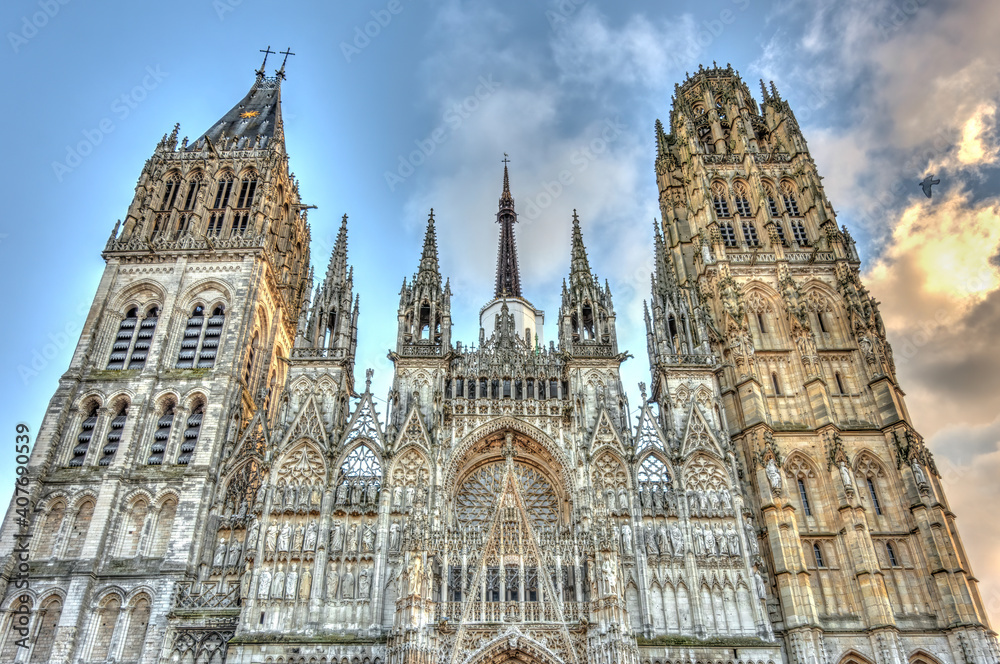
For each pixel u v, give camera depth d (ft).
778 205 296.10
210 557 207.92
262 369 274.36
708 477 215.10
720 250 277.03
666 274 270.26
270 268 281.13
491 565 191.52
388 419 220.43
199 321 257.75
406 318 244.42
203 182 292.20
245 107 353.92
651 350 261.65
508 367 233.76
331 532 200.54
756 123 331.16
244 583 192.44
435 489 203.92
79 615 193.67
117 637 192.54
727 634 189.16
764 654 184.03
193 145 315.58
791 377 249.14
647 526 205.77
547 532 205.16
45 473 219.41
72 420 231.30
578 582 187.42
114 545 209.67
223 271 266.98
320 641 181.68
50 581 200.95
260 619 186.50
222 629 191.62
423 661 168.25
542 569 188.75
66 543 209.15
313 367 232.53
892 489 226.79
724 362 249.75
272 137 326.44
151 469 222.89
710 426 223.30
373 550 197.98
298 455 213.46
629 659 170.19
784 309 262.06
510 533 195.72
